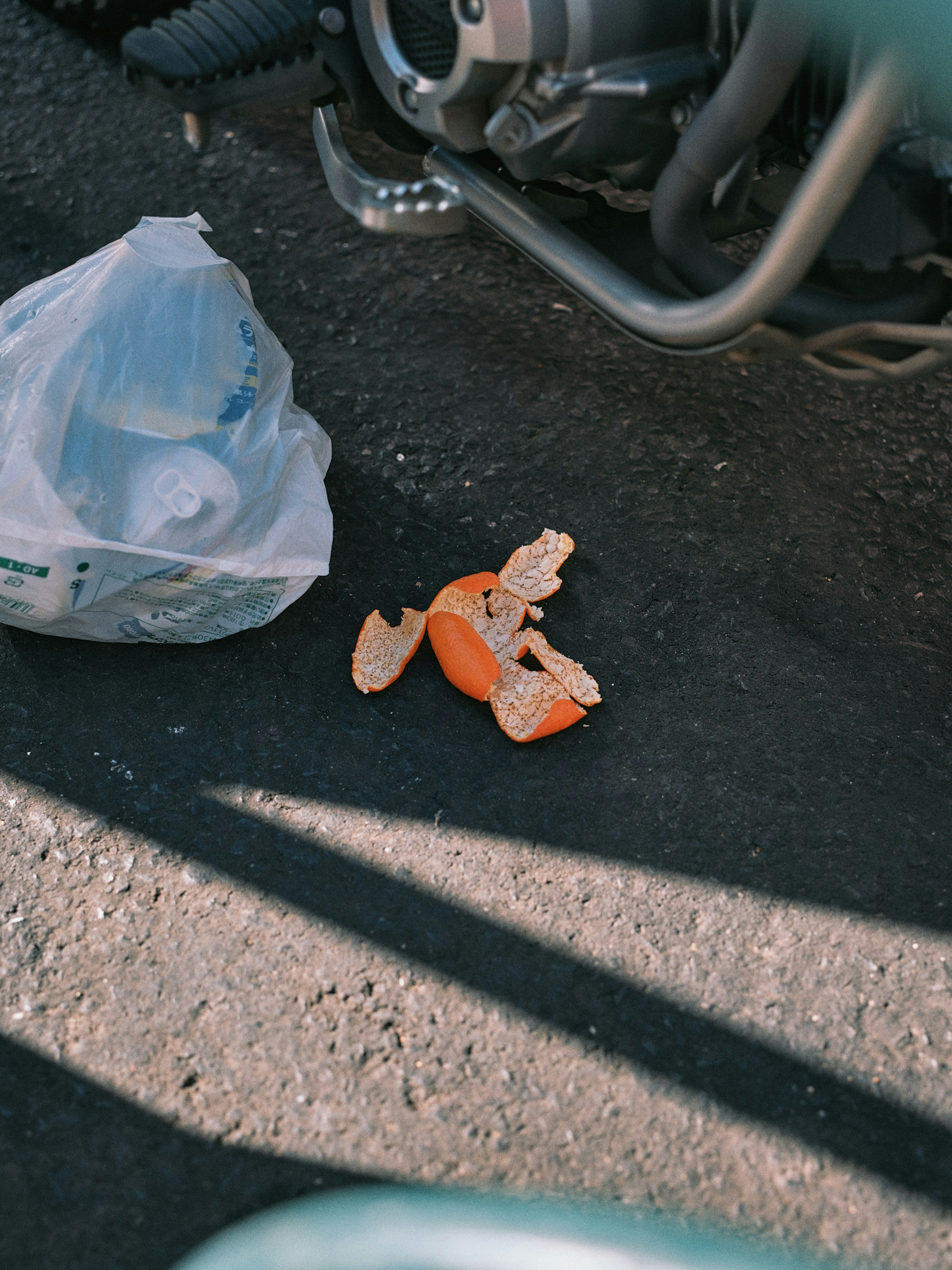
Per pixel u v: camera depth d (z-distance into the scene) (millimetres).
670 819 1526
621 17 1271
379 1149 1221
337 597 1768
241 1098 1252
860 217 1282
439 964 1372
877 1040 1327
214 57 1558
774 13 1118
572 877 1463
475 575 1756
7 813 1495
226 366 1642
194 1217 1168
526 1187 1198
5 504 1453
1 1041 1287
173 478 1524
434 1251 670
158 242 1719
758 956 1397
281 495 1652
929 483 1979
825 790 1568
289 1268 665
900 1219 1192
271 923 1401
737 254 2307
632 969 1379
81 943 1375
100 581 1521
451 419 2051
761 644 1734
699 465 1987
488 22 1260
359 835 1495
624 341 2213
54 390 1518
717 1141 1240
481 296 2295
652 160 1463
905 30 1021
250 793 1531
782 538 1882
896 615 1784
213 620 1646
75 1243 1146
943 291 1367
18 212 2412
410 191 1550
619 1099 1268
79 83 2770
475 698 1627
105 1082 1259
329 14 1551
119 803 1513
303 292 2277
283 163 2570
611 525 1891
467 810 1526
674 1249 679
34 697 1615
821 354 1487
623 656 1714
